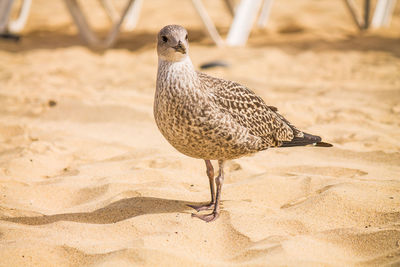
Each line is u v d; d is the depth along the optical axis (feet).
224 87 18.04
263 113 18.67
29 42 57.47
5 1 57.41
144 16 72.69
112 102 31.96
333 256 14.75
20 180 21.15
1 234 16.22
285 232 16.43
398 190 18.83
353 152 24.11
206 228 16.56
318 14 72.95
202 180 21.38
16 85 37.93
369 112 31.27
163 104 16.67
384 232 15.48
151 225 16.76
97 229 16.61
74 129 28.37
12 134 27.89
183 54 16.22
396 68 43.78
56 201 19.75
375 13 65.00
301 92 36.60
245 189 19.79
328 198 18.12
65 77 41.24
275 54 49.47
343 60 47.37
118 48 55.57
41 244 15.23
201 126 16.47
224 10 77.05
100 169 22.68
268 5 64.54
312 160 23.62
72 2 56.34
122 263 14.07
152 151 24.57
